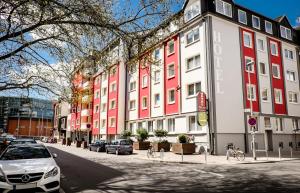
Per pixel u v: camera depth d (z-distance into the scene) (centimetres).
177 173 1265
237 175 1166
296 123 3259
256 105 2816
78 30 1000
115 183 1009
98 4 924
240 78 2717
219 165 1602
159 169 1430
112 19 957
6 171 737
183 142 2428
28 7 881
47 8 871
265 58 3077
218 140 2386
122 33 977
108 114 4312
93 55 1048
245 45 2889
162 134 2742
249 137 2630
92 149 3234
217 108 2453
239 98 2648
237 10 2903
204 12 2634
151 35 991
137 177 1154
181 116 2781
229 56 2680
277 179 1045
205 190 856
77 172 1327
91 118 4966
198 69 2648
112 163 1770
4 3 870
